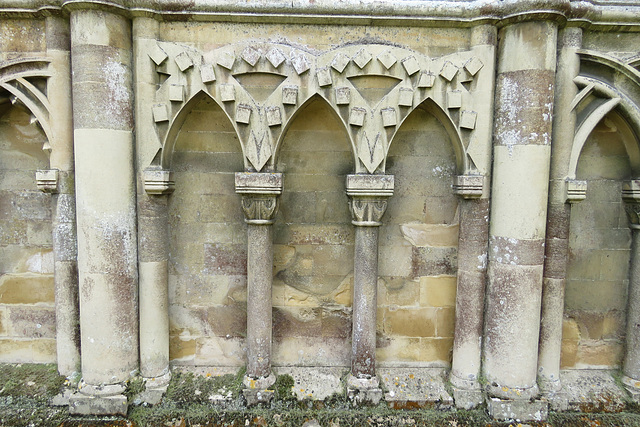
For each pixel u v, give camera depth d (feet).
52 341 11.34
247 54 9.43
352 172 10.76
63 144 9.94
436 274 11.07
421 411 10.14
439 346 11.27
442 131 10.62
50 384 10.43
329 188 10.81
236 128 9.75
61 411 9.84
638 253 10.92
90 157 9.20
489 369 10.21
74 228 10.25
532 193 9.43
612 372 11.44
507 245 9.70
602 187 11.10
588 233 11.25
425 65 9.65
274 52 9.48
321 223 10.93
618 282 11.37
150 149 9.71
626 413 10.21
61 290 10.32
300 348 11.21
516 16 9.06
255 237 10.16
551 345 10.43
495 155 9.83
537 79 9.20
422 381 10.78
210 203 10.79
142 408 9.91
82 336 9.80
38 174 9.80
